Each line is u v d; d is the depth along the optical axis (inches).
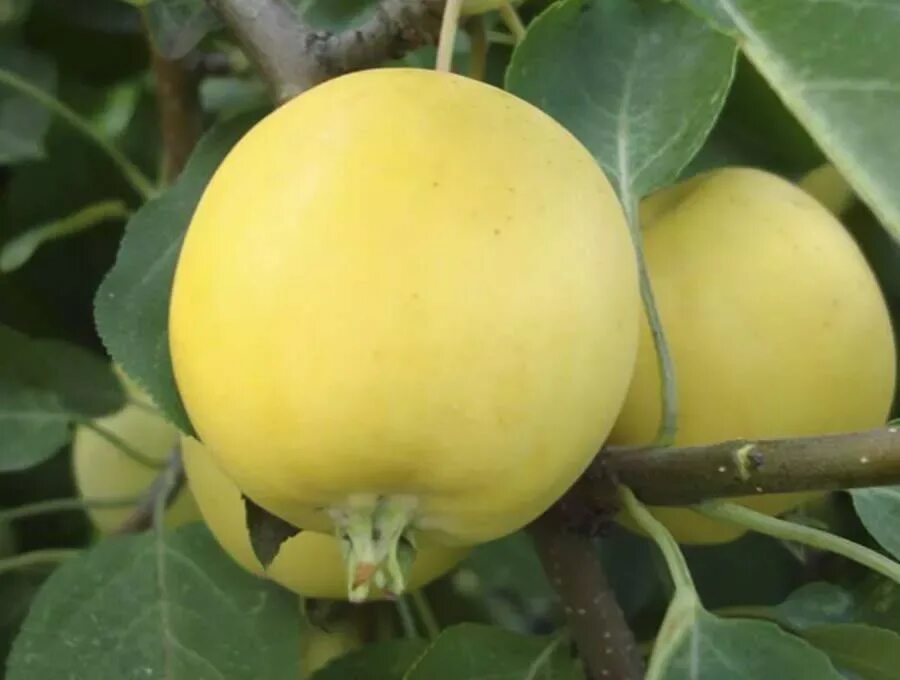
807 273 9.5
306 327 7.3
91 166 14.9
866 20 7.5
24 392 12.8
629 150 9.7
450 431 7.4
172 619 10.7
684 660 8.6
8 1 15.1
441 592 13.4
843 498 11.9
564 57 9.9
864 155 7.4
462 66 12.5
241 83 14.7
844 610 10.8
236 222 7.6
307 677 11.2
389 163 7.5
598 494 9.0
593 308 7.6
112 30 15.2
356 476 7.5
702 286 9.5
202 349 7.6
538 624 15.1
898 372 12.4
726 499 8.8
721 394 9.4
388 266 7.3
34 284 14.5
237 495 10.1
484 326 7.3
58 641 10.6
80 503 12.4
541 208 7.6
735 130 11.7
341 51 9.2
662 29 9.9
